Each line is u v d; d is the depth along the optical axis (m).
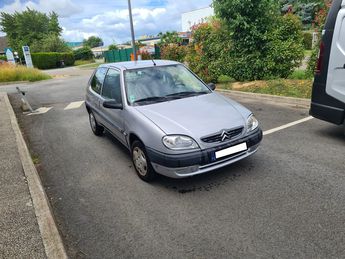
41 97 12.83
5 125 7.64
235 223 3.16
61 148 5.99
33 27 66.75
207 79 11.53
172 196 3.81
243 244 2.84
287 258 2.62
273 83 9.66
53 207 3.79
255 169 4.34
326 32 4.88
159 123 3.85
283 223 3.09
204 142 3.65
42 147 6.14
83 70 32.03
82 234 3.20
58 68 45.19
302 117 6.68
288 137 5.50
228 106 4.32
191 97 4.66
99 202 3.82
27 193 4.03
